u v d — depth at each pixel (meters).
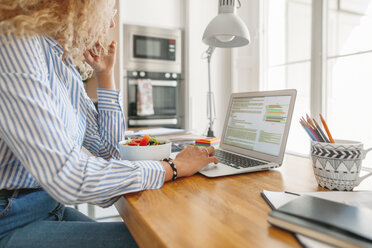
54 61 0.70
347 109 2.04
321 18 2.04
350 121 2.03
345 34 1.99
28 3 0.58
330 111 2.10
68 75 0.73
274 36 2.69
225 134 1.14
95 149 0.98
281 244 0.35
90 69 1.10
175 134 1.67
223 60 3.15
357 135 2.00
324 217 0.37
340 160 0.57
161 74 2.95
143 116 2.88
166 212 0.47
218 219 0.44
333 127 2.10
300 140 2.43
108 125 0.95
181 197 0.56
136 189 0.58
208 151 0.84
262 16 2.79
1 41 0.53
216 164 0.83
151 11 2.88
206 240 0.37
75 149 0.55
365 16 1.87
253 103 1.01
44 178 0.49
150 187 0.61
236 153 1.03
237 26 1.23
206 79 3.08
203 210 0.48
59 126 0.54
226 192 0.59
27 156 0.50
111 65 0.97
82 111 0.87
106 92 0.96
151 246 0.40
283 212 0.40
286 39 2.55
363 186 0.64
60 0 0.63
